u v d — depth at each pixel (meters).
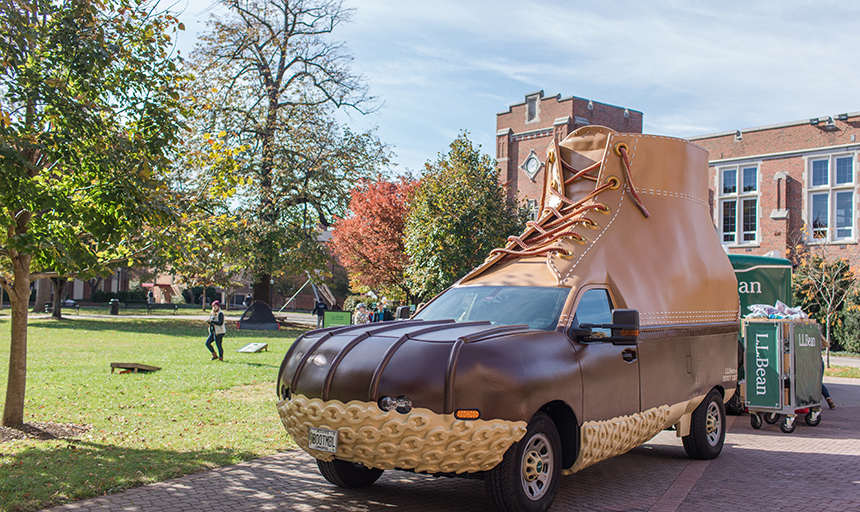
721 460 7.33
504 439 4.45
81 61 6.97
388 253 27.03
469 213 19.98
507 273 6.23
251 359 16.17
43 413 8.74
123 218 7.16
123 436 7.52
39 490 5.19
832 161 28.91
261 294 33.31
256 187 30.95
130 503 5.05
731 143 31.48
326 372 4.71
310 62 33.72
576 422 5.09
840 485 6.19
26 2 6.92
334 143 33.00
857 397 13.28
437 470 4.47
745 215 31.11
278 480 5.95
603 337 5.26
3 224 6.76
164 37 8.06
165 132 7.76
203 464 6.32
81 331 24.59
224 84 30.66
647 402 6.00
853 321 24.88
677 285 6.75
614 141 6.72
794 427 9.20
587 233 6.23
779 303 9.80
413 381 4.41
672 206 7.09
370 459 4.53
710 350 7.24
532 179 33.94
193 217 9.39
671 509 5.30
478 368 4.48
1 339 20.55
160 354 16.83
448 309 6.02
